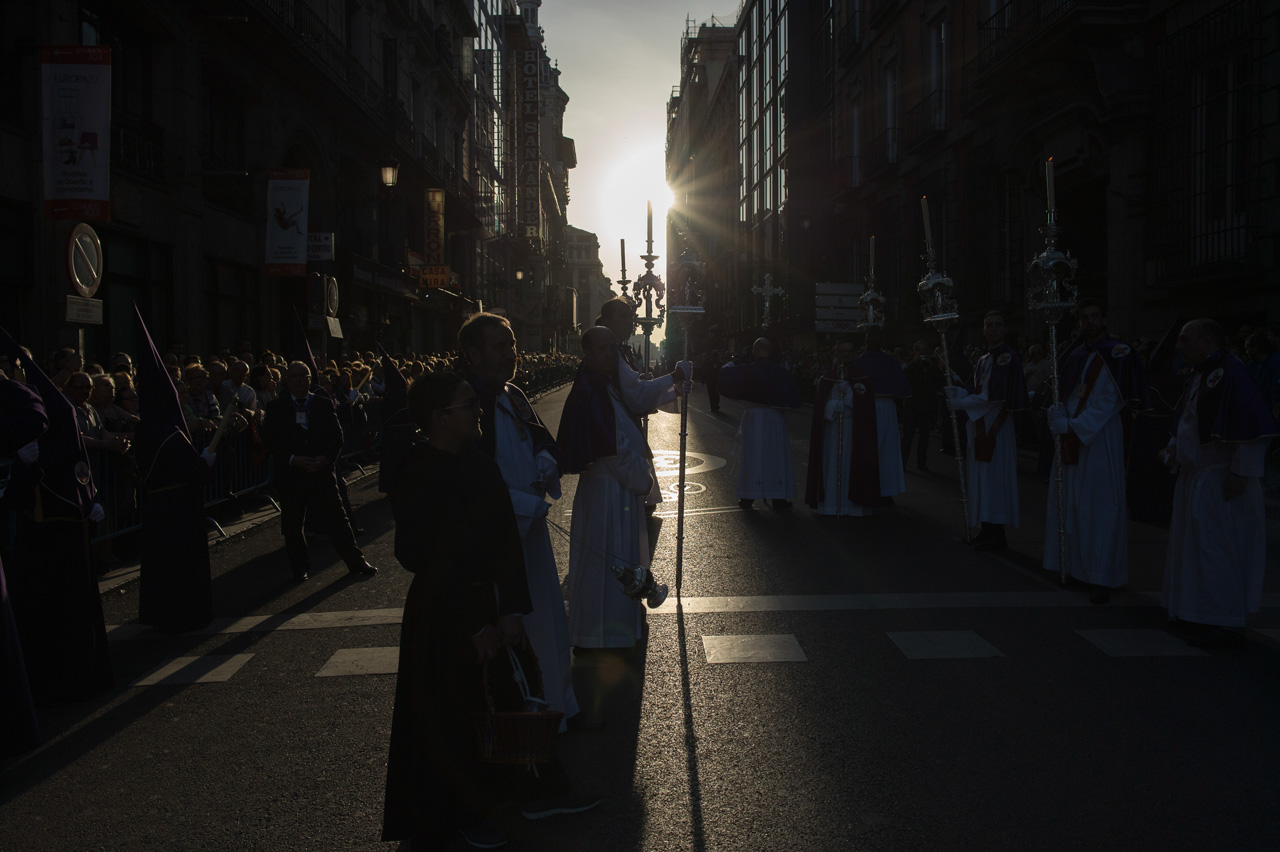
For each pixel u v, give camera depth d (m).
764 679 4.72
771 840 3.17
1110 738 3.95
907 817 3.30
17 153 12.02
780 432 10.07
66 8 12.71
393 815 2.98
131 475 7.83
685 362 6.18
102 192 9.73
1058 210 18.48
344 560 7.26
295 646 5.47
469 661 2.98
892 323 27.03
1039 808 3.35
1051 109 17.67
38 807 3.54
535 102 65.19
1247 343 10.03
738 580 6.81
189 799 3.57
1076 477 6.27
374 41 27.94
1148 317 14.80
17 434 4.09
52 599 4.59
